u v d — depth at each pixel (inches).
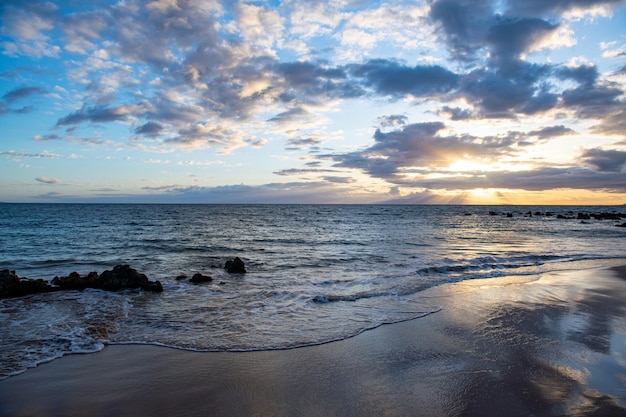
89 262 756.6
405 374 258.5
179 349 297.9
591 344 320.8
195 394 227.3
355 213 3991.1
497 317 396.8
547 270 706.2
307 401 221.0
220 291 503.2
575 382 248.4
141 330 341.4
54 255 853.8
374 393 231.6
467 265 730.2
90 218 2409.0
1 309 402.3
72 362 270.5
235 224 2075.5
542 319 390.9
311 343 314.3
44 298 451.8
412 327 361.1
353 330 348.8
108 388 233.1
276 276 619.8
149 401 218.5
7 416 199.9
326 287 533.0
